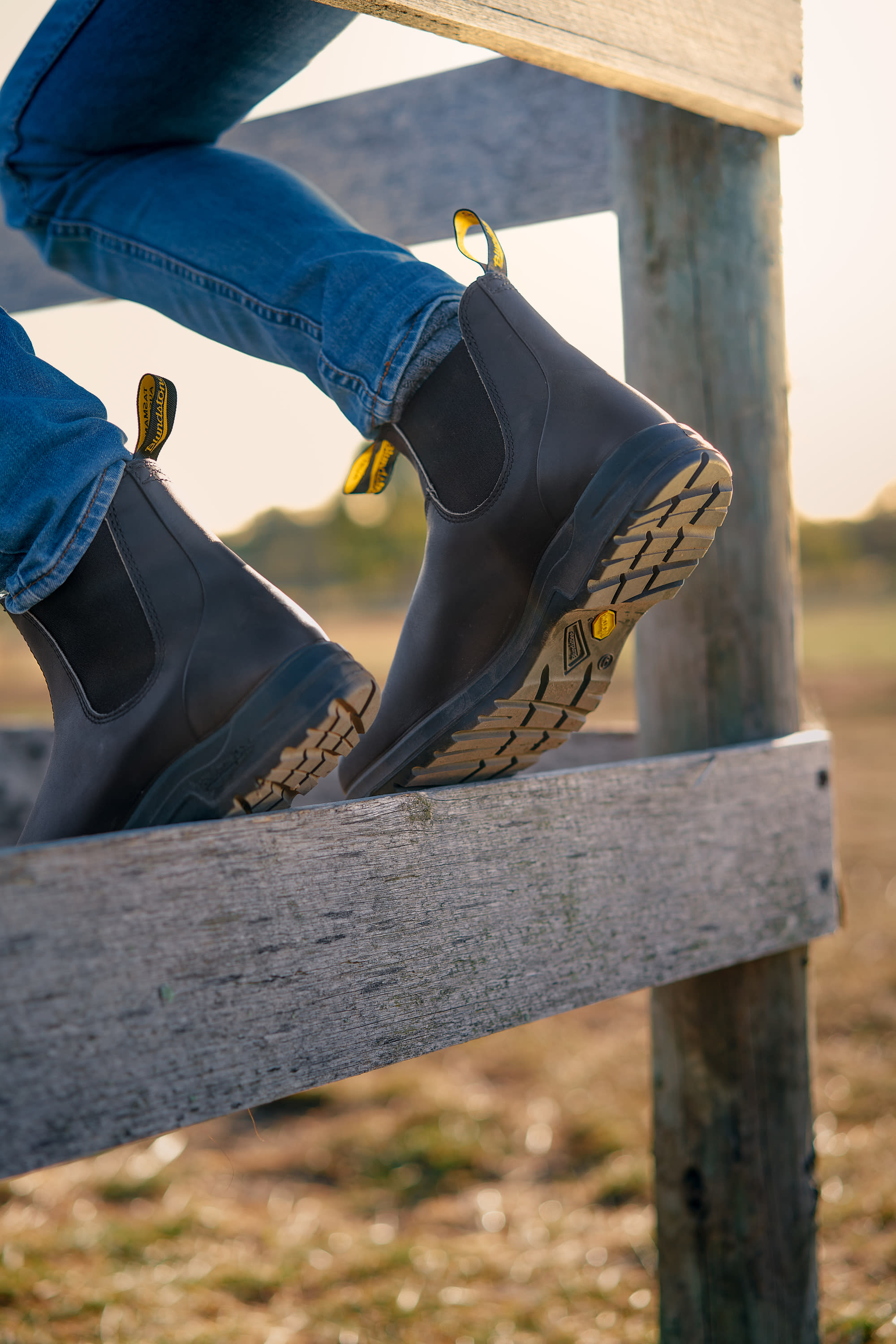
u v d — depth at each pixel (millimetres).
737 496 1340
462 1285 2055
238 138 1978
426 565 876
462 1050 3322
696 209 1326
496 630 826
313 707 680
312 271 900
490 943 840
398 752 843
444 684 841
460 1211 2385
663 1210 1406
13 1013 583
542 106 1601
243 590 735
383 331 847
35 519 733
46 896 600
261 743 686
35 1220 2342
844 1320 1787
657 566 788
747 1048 1338
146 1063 634
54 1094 596
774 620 1363
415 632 867
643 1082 2986
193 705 703
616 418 767
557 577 776
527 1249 2193
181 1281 2070
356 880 751
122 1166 2633
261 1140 2787
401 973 775
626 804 974
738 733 1346
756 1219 1343
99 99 973
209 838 674
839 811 6281
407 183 1772
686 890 1033
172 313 1030
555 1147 2660
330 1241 2248
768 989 1337
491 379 822
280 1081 698
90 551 748
